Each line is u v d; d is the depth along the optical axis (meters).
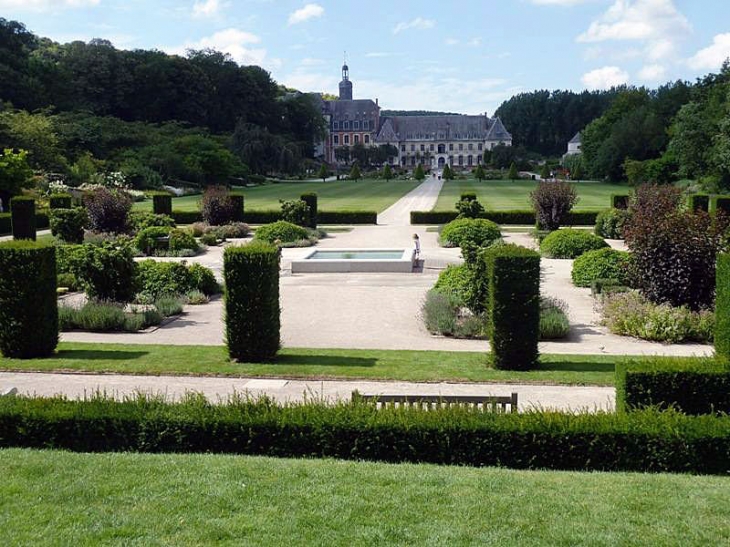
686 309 18.56
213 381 13.55
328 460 8.26
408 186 94.50
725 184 62.28
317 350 16.36
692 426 8.24
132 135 89.19
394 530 6.19
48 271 15.54
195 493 6.99
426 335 18.50
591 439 8.32
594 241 32.09
